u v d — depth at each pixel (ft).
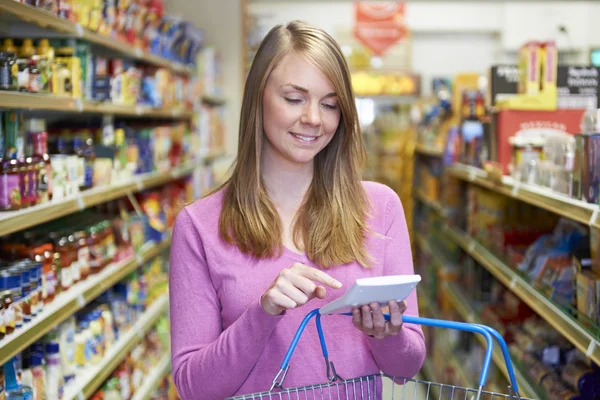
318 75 5.63
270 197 6.16
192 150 19.45
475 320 14.33
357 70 32.42
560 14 30.99
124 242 12.87
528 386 10.09
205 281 6.05
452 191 18.20
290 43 5.72
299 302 5.06
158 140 15.70
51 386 9.26
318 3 33.53
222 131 23.98
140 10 14.03
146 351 14.47
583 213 7.65
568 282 9.50
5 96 7.45
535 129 11.99
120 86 12.65
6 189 8.06
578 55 31.35
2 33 10.24
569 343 10.30
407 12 33.45
